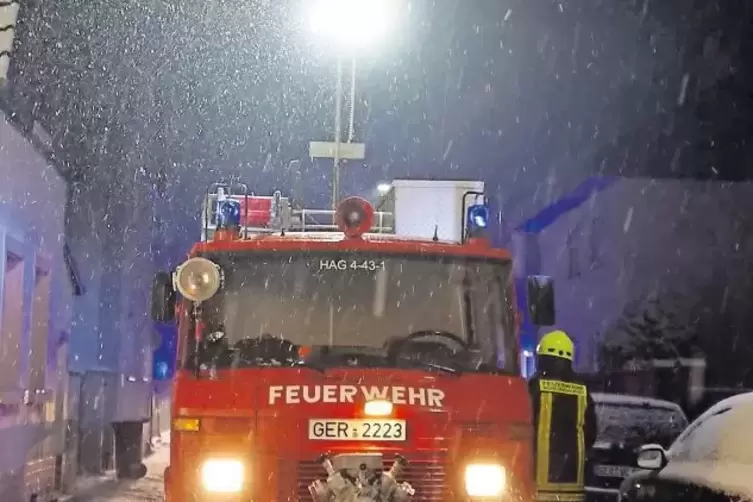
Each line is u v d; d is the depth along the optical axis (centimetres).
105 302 1973
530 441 625
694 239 3075
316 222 1048
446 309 704
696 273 3044
